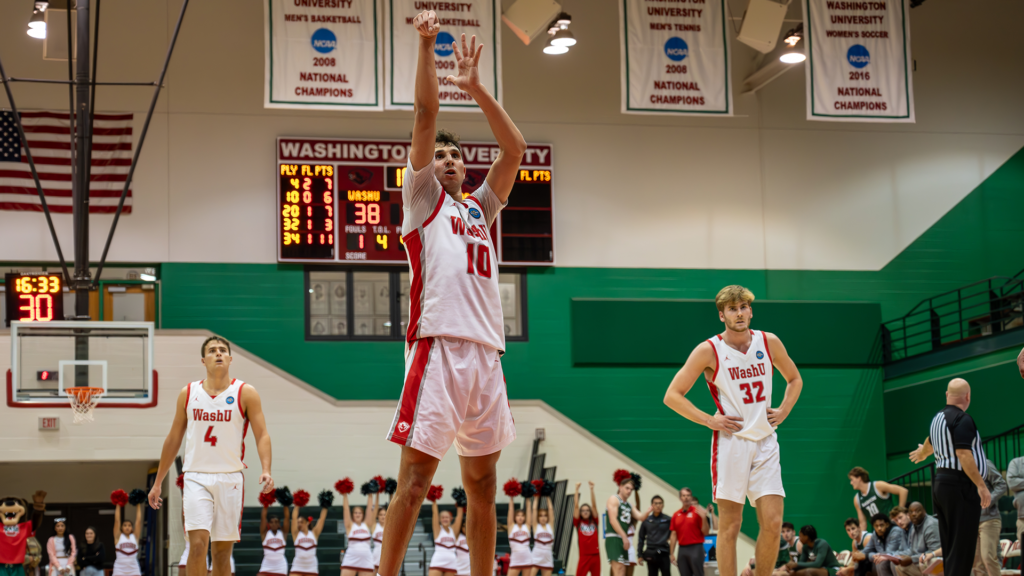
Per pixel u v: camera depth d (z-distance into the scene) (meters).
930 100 17.78
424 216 3.12
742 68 17.59
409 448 2.99
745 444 5.00
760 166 17.48
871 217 17.53
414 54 11.17
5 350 14.16
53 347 11.67
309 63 11.02
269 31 10.99
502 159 3.43
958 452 6.04
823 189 17.55
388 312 16.16
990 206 17.69
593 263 16.81
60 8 12.42
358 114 16.28
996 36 18.05
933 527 9.90
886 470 16.72
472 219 3.22
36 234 15.10
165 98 15.88
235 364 15.18
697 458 16.45
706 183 17.33
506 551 15.19
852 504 16.53
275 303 15.80
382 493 15.29
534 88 16.98
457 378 3.02
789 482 16.48
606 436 16.36
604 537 13.93
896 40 12.17
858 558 10.69
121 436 14.39
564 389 16.41
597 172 17.05
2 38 15.27
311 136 16.06
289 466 15.17
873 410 16.84
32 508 14.59
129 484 17.19
